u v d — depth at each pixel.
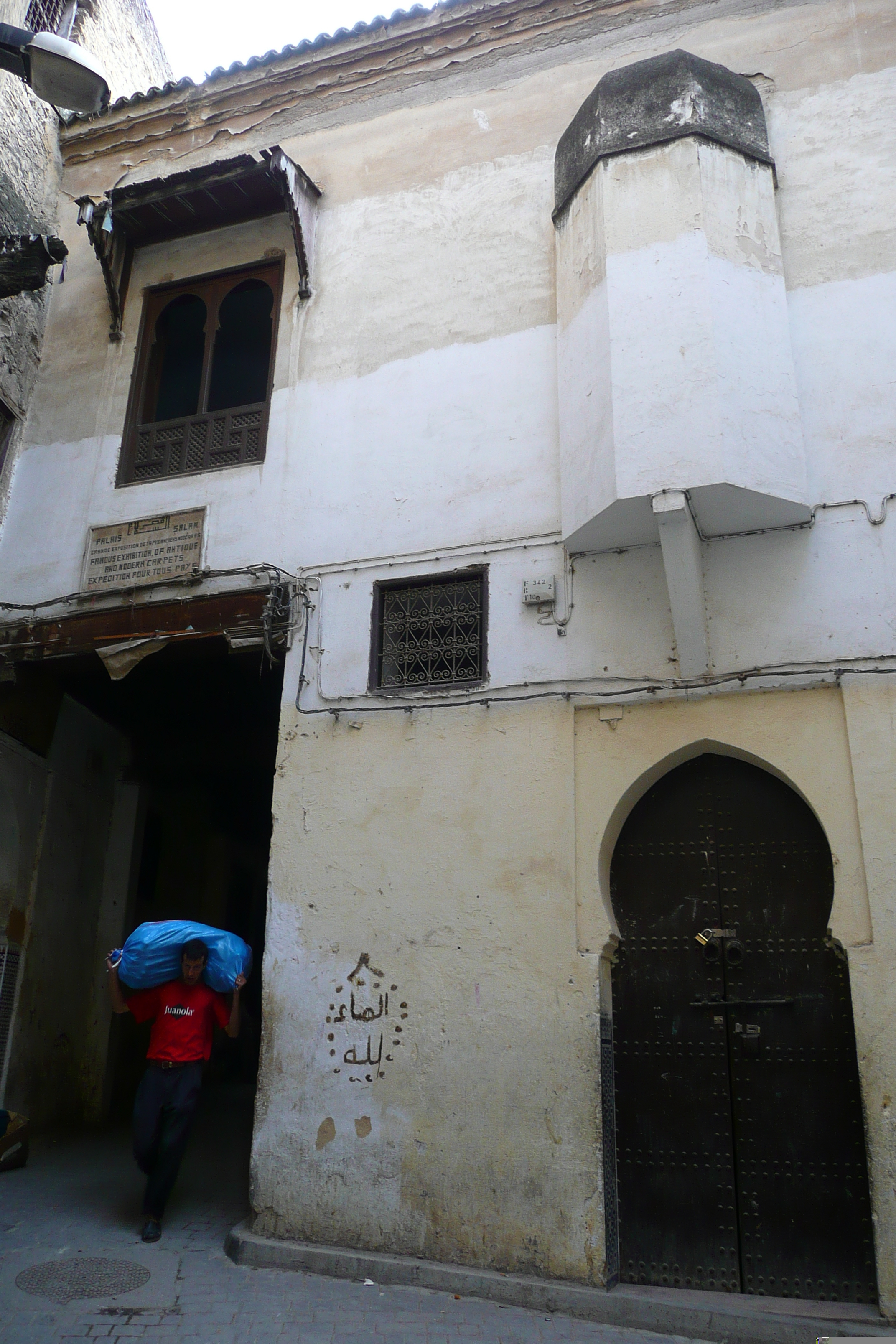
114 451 7.71
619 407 5.62
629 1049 5.32
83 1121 8.28
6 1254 5.01
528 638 6.03
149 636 6.94
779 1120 4.99
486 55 7.70
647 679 5.67
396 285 7.30
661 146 6.10
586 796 5.61
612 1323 4.59
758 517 5.56
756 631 5.53
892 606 5.32
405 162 7.68
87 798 8.70
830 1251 4.73
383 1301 4.73
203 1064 5.81
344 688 6.35
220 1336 4.22
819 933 5.21
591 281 6.12
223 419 7.53
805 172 6.35
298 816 6.17
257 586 6.79
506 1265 4.96
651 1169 5.09
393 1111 5.41
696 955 5.37
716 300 5.66
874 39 6.53
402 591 6.55
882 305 5.90
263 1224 5.43
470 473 6.56
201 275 8.06
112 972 5.83
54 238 7.03
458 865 5.73
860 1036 4.75
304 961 5.85
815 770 5.23
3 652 7.32
